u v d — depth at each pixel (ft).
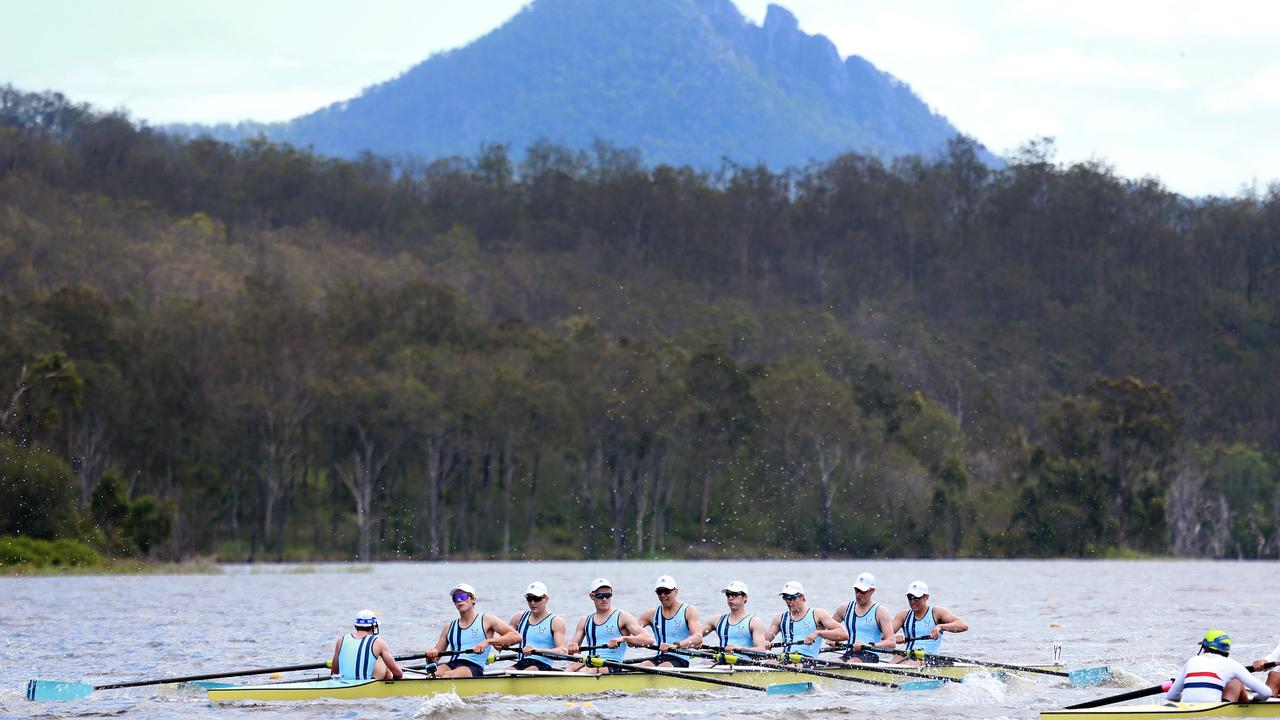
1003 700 78.69
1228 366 530.27
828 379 393.09
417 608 157.38
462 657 79.46
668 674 79.20
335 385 349.41
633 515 377.71
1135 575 269.23
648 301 506.48
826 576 255.50
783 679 82.94
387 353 369.50
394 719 71.26
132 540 271.08
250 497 356.79
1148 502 394.93
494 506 370.94
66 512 262.26
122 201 511.81
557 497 377.50
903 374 451.53
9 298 340.59
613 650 83.05
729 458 375.86
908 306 537.24
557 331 467.52
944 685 81.35
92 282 406.00
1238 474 428.97
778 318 487.20
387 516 362.33
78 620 135.85
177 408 340.18
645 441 371.35
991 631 127.24
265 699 76.84
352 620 138.21
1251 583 232.94
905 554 378.73
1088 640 117.50
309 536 369.09
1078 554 384.88
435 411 346.54
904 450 388.98
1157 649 109.70
